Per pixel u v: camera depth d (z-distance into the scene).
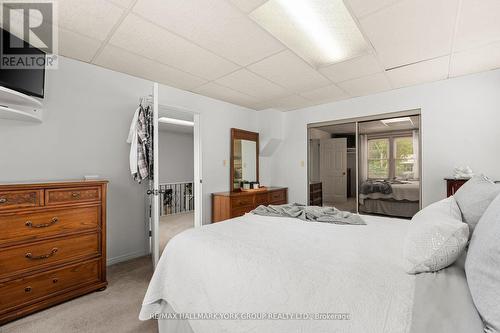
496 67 2.63
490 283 0.70
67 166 2.40
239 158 4.27
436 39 2.02
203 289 1.21
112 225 2.70
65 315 1.72
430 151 3.10
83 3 1.59
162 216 5.45
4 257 1.62
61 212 1.88
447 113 2.98
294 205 2.48
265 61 2.48
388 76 2.89
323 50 2.27
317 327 0.78
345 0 1.55
